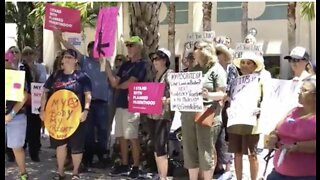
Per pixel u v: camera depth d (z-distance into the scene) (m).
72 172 7.05
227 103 6.01
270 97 5.30
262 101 5.36
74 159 6.42
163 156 6.14
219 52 6.20
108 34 6.33
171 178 6.75
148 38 7.50
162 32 19.47
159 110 5.89
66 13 6.95
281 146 3.96
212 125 5.50
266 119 5.37
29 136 7.86
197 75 5.36
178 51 19.55
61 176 6.57
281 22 18.92
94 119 7.30
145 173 6.86
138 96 6.01
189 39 7.43
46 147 9.45
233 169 7.10
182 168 6.92
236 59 5.90
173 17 14.37
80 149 6.39
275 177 4.02
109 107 7.35
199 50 5.50
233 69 6.07
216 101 5.55
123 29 15.35
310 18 10.94
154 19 7.54
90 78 6.80
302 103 3.82
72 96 6.30
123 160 6.95
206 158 5.55
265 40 19.17
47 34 19.16
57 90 6.34
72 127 6.31
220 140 6.64
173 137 6.99
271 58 19.17
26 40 17.02
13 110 6.06
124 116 6.65
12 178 6.86
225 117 6.10
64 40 7.07
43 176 7.02
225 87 5.45
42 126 8.50
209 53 5.48
